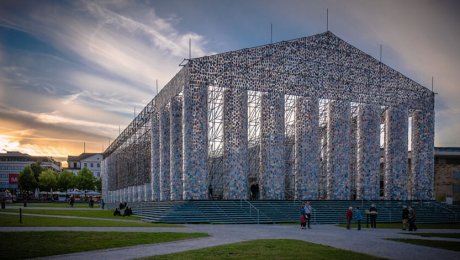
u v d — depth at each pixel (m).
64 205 80.19
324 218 42.88
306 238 25.30
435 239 25.77
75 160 164.38
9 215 40.69
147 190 69.44
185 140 46.22
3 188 146.50
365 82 56.06
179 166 52.28
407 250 20.50
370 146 55.84
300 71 52.31
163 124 57.22
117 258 16.55
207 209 40.59
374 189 55.47
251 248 19.41
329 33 54.72
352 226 37.38
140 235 24.02
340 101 54.31
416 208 51.03
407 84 58.88
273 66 50.88
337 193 53.22
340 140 53.97
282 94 50.94
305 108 52.31
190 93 46.41
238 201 43.59
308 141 52.16
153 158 60.94
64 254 17.47
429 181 59.59
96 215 45.38
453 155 72.31
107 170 110.25
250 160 56.38
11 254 17.27
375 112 56.34
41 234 23.67
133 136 79.88
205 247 19.73
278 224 38.38
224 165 48.62
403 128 58.06
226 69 48.34
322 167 63.97
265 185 49.50
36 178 130.12
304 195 51.47
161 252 18.12
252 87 49.44
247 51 49.75
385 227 36.56
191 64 46.75
